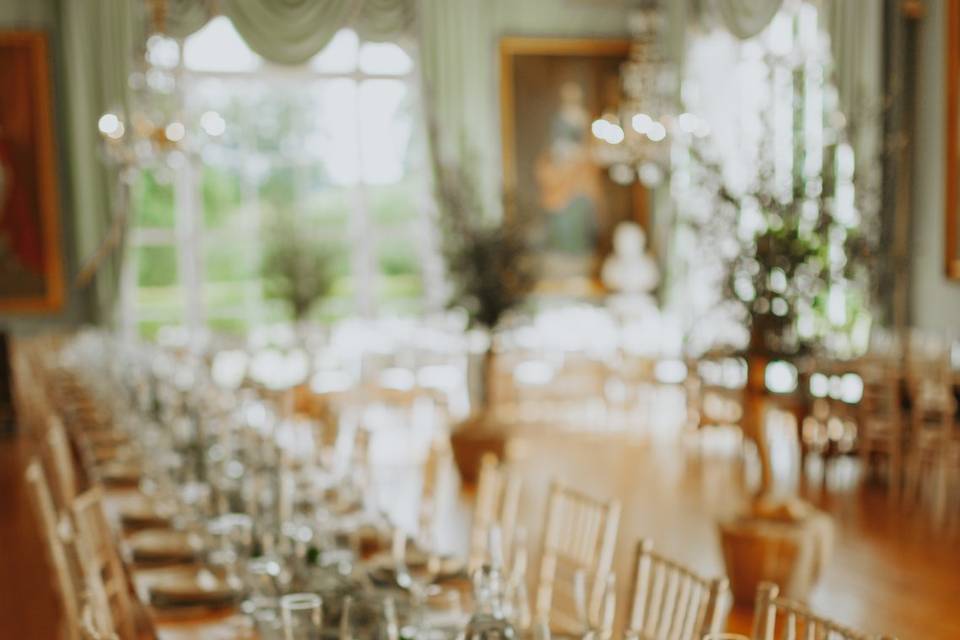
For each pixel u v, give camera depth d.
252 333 11.97
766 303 5.08
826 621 2.18
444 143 11.47
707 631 2.39
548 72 11.92
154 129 7.98
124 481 4.70
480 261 8.08
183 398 6.62
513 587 2.75
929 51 9.62
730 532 5.11
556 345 11.65
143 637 3.87
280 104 11.97
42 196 10.80
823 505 7.27
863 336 9.59
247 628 2.85
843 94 9.56
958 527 6.66
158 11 8.09
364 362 9.87
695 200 5.60
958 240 9.34
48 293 10.90
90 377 8.18
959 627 4.96
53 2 10.68
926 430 7.32
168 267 11.59
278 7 10.94
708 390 8.55
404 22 11.41
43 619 5.31
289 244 11.73
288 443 7.34
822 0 9.70
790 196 5.10
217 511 4.03
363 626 2.60
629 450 9.25
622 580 5.70
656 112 10.38
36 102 10.72
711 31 11.12
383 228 12.27
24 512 7.38
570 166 12.01
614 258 12.05
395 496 7.81
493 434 7.98
